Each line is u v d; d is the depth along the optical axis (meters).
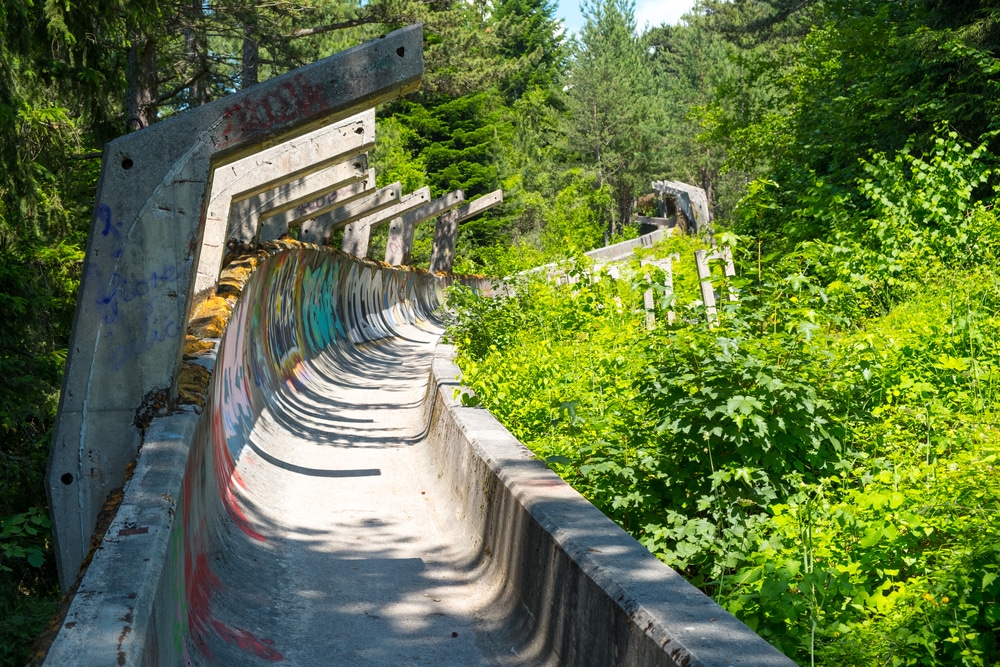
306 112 6.12
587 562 4.17
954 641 4.09
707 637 3.27
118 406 6.00
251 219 13.86
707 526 5.62
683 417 6.07
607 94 79.62
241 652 4.92
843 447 6.16
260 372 11.16
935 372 7.29
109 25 15.91
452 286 16.22
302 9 26.14
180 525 4.68
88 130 21.08
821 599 4.43
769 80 21.38
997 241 10.69
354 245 28.33
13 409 13.89
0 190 15.08
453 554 6.63
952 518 4.95
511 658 4.89
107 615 3.27
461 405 8.60
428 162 58.22
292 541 6.96
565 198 64.06
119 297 6.02
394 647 5.11
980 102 13.45
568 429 7.34
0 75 13.65
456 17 32.69
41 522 6.68
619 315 11.46
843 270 10.38
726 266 8.33
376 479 8.85
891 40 15.72
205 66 24.73
